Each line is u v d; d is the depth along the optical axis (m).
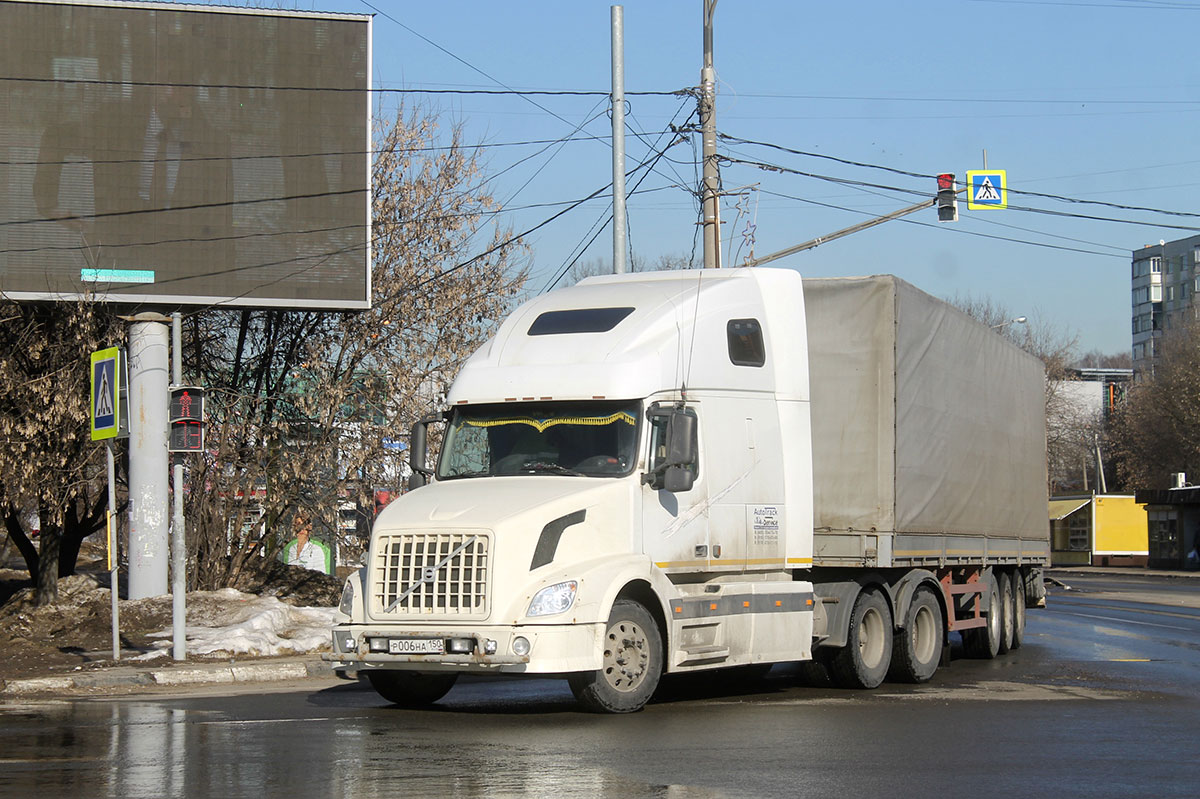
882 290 15.48
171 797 8.09
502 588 11.43
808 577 15.44
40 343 23.19
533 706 13.07
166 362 22.12
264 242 24.08
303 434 26.09
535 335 13.45
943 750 10.06
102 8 23.83
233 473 25.75
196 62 24.11
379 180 28.00
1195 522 62.94
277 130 24.31
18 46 23.42
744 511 13.70
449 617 11.52
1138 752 10.05
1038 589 22.70
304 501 26.23
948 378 17.41
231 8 24.31
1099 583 50.28
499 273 28.41
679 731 11.03
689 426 12.52
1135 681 16.08
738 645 13.29
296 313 26.52
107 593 23.36
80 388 22.70
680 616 12.53
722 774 8.91
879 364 15.41
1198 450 73.19
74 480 23.56
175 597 17.25
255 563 27.77
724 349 13.77
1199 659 19.41
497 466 12.90
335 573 34.12
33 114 23.36
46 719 11.98
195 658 17.44
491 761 9.39
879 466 15.29
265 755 9.67
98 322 23.56
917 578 16.22
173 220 23.73
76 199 23.34
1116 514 70.62
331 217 24.41
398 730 11.05
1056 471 97.81
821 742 10.44
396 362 26.88
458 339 27.78
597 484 12.27
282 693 14.74
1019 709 12.96
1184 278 132.50
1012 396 20.75
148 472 21.81
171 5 24.09
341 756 9.62
